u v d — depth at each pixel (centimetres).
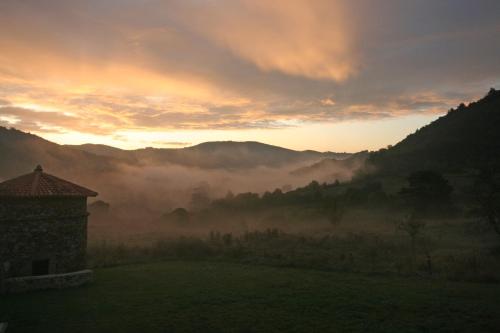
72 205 2597
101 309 1886
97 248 4331
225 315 1788
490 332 1541
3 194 2291
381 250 3741
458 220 5691
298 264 3108
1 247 2273
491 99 16100
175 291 2248
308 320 1706
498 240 3984
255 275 2731
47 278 2280
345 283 2409
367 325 1633
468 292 2120
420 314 1758
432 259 3128
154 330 1608
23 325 1658
